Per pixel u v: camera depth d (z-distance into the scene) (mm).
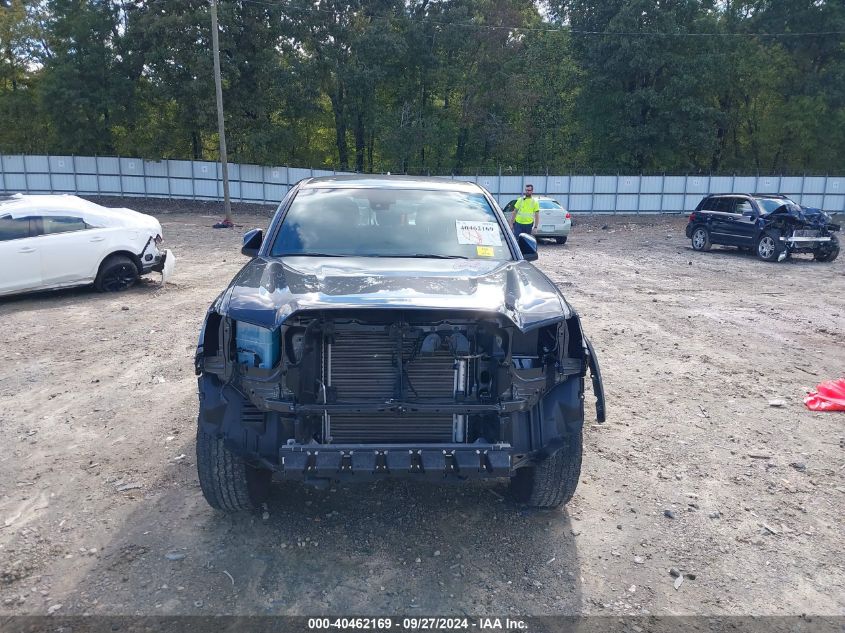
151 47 38281
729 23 45344
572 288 12867
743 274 15180
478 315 3350
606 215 38031
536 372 3484
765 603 3357
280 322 3227
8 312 9906
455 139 46656
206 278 13203
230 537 3803
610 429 5648
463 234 4566
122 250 11445
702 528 4066
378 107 44375
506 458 3297
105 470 4668
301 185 5051
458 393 3439
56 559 3572
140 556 3604
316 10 39062
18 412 5828
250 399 3381
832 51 43781
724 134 47219
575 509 4254
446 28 41156
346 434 3424
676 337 8992
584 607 3281
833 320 10250
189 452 4961
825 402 6309
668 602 3342
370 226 4555
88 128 41281
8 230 10375
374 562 3598
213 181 38844
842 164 45875
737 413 6102
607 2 41438
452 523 4023
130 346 8031
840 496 4523
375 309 3242
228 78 37844
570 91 49188
